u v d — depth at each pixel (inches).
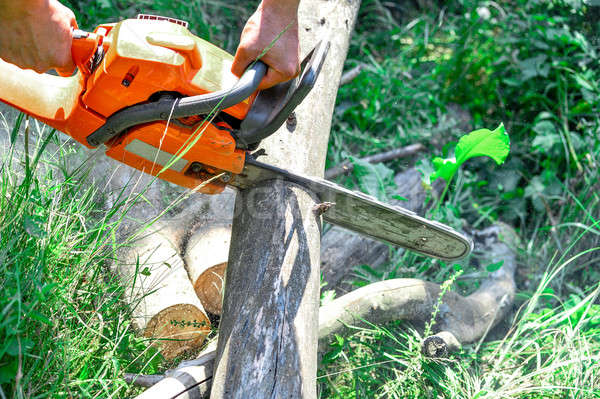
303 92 66.7
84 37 69.5
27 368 64.5
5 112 99.0
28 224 64.2
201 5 155.0
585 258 124.9
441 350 87.0
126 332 77.2
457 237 83.5
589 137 142.9
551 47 156.8
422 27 177.0
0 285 63.7
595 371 89.9
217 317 94.3
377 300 92.0
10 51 66.4
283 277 73.2
